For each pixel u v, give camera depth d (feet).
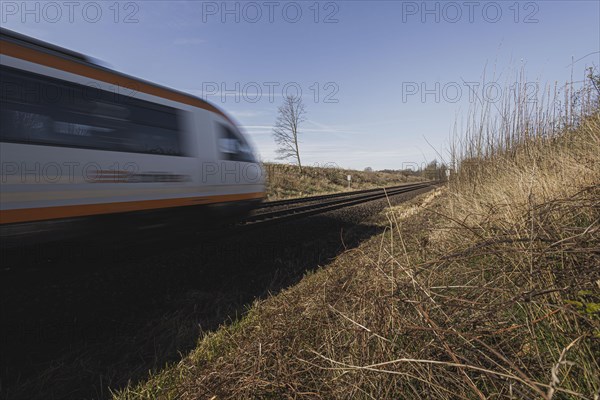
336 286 9.37
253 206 22.95
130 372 7.57
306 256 17.01
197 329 9.34
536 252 5.77
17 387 7.11
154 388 6.84
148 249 16.29
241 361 6.81
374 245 14.64
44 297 11.30
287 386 5.78
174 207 16.49
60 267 12.52
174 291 12.43
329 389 5.61
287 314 8.95
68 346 8.72
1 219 10.43
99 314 10.44
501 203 9.71
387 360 5.36
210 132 18.94
